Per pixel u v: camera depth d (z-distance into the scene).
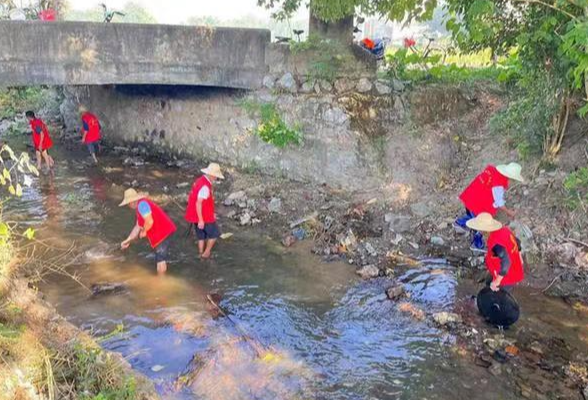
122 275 6.77
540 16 7.06
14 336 4.21
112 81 10.09
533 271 6.74
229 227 8.34
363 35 15.77
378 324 5.77
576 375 4.88
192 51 10.38
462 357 5.18
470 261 7.06
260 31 10.16
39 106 17.44
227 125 10.95
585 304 6.07
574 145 8.16
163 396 4.55
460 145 9.78
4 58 9.22
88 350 4.45
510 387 4.75
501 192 6.77
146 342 5.37
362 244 7.61
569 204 7.30
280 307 6.11
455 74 11.59
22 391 3.67
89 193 9.94
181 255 7.40
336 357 5.20
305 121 9.77
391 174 9.24
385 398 4.62
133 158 12.30
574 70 6.13
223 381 4.79
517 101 9.65
